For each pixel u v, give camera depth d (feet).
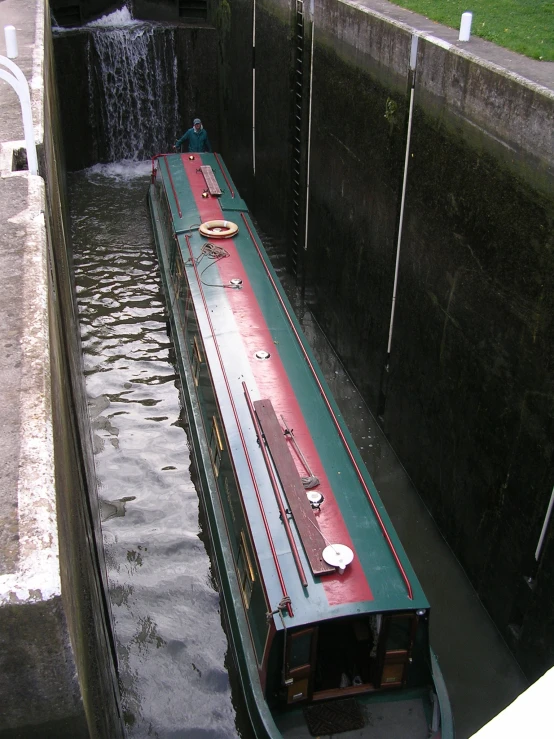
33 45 45.75
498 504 31.55
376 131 41.52
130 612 33.78
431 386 37.42
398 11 43.75
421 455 39.42
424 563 36.27
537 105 26.58
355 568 25.16
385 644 24.98
